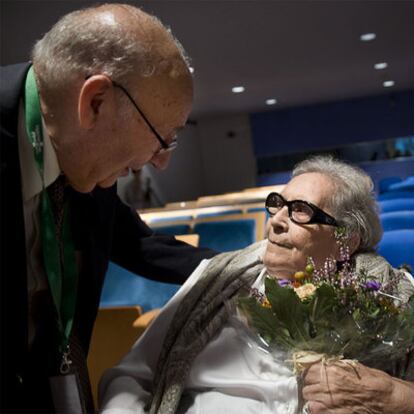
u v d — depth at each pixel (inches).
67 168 46.3
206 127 580.7
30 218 48.7
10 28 208.2
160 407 51.3
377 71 410.9
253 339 53.3
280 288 42.8
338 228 51.1
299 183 53.9
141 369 57.0
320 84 437.4
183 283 65.5
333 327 42.9
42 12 196.4
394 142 530.6
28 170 46.6
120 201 66.2
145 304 110.8
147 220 149.9
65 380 49.3
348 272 47.8
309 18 254.7
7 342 43.6
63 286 51.3
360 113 534.3
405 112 522.0
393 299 46.3
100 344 92.2
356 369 44.4
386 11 257.0
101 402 57.1
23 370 46.4
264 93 450.3
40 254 50.3
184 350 54.2
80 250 54.6
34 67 44.4
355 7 245.6
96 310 57.4
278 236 53.4
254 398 51.1
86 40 41.3
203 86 389.7
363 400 43.6
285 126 557.0
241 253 61.1
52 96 42.9
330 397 44.1
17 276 43.8
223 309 56.1
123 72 41.2
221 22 243.8
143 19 43.1
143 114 42.8
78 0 189.0
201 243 119.7
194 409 51.8
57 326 51.3
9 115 43.9
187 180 543.5
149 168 454.3
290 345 45.5
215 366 53.7
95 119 42.5
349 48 326.0
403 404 43.6
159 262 65.9
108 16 42.4
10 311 43.6
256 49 302.0
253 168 573.0
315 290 42.4
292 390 48.6
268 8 232.4
